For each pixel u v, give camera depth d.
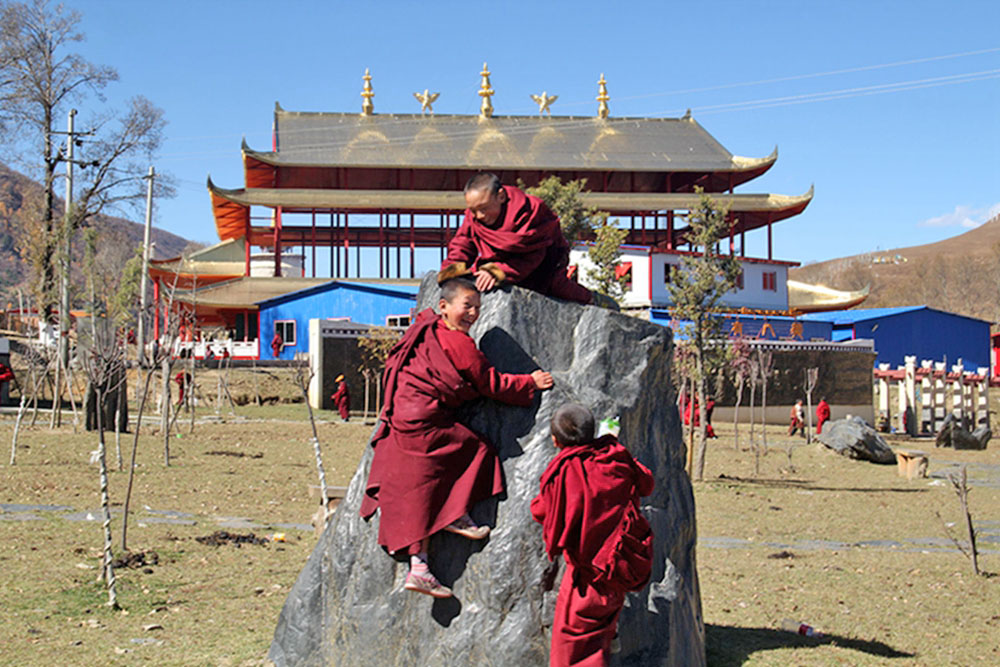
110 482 15.48
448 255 6.03
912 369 41.34
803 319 51.50
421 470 5.18
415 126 73.31
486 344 5.65
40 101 44.66
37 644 6.60
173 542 10.79
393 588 5.44
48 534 10.77
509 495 5.24
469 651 5.09
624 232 31.83
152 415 32.53
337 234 71.56
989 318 126.75
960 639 7.57
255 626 7.26
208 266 68.94
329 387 39.41
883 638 7.54
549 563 5.09
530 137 73.00
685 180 75.25
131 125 43.84
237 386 38.81
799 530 14.30
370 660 5.43
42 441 20.86
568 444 4.84
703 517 15.40
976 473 24.95
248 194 61.84
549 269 6.00
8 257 98.00
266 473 18.11
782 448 28.77
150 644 6.67
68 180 37.75
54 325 35.59
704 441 20.67
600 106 77.19
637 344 5.88
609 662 5.05
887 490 20.31
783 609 8.58
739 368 28.45
